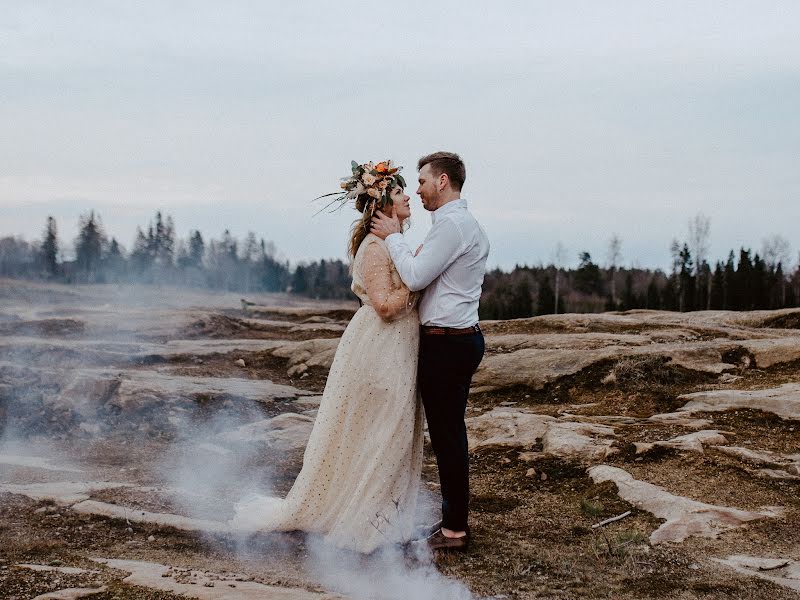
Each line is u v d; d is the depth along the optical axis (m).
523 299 53.09
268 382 9.91
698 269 48.81
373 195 4.30
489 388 8.47
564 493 5.21
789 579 3.67
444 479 4.17
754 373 7.98
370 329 4.32
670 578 3.68
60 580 3.56
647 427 6.35
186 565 3.95
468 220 4.14
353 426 4.27
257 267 97.31
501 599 3.51
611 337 9.91
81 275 83.62
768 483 5.06
